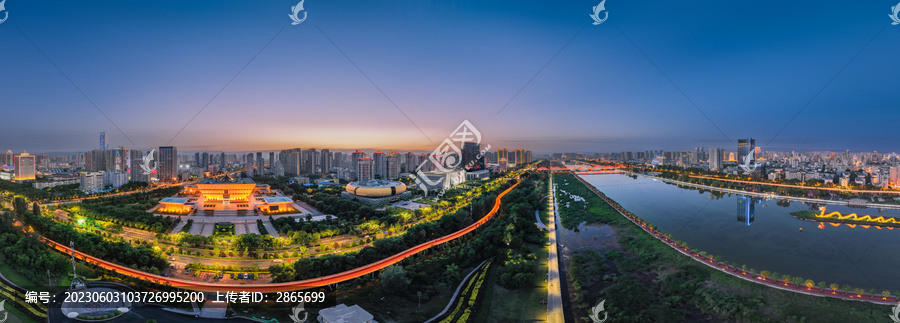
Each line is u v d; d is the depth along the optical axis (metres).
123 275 190.00
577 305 193.25
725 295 187.00
